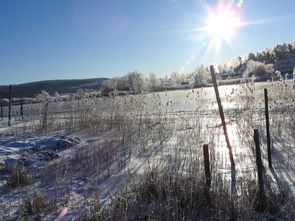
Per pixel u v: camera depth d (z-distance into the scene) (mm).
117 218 5270
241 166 7875
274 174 7219
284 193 5855
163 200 5887
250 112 14516
